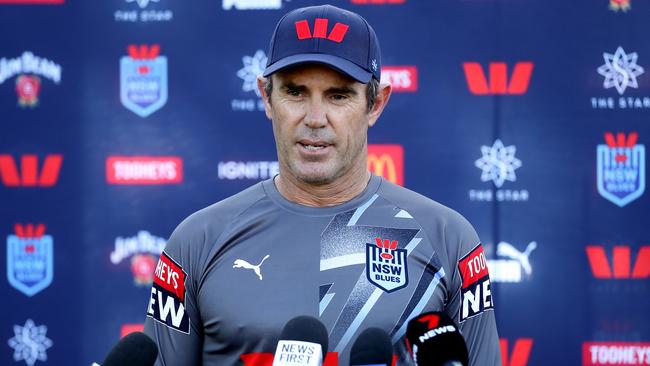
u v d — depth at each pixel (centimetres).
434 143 1235
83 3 1239
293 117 639
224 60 1241
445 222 680
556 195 1229
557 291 1229
